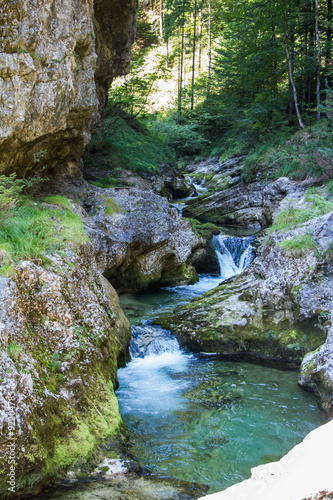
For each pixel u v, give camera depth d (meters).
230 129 24.17
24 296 3.74
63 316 4.06
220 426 4.82
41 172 7.39
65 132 6.91
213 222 16.55
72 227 5.28
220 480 3.83
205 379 6.14
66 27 5.50
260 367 6.59
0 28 4.38
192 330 7.38
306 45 16.48
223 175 20.39
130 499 3.15
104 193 9.34
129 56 11.16
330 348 5.44
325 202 8.50
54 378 3.68
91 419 3.90
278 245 7.42
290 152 14.74
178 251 10.65
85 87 6.64
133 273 9.77
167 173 17.44
